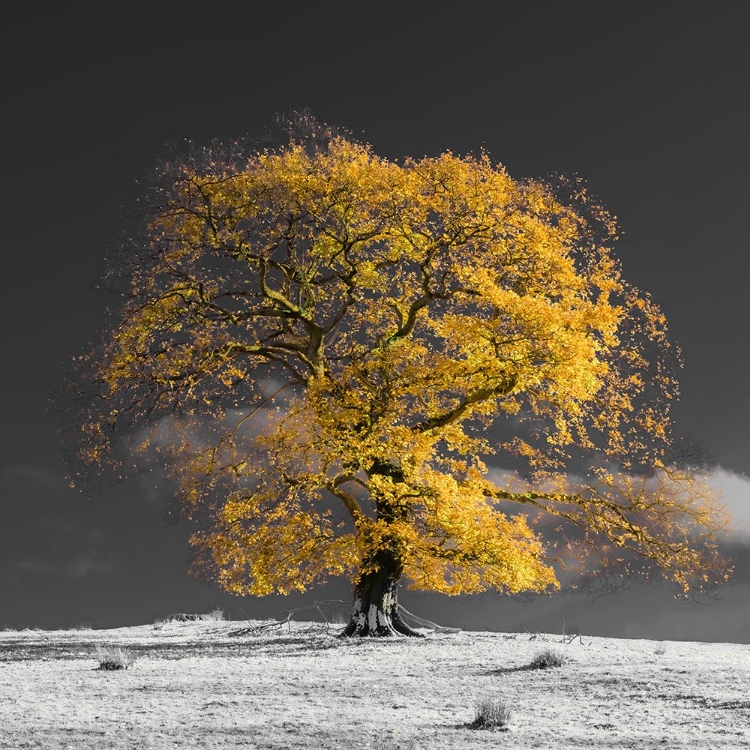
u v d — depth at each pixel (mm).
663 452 43000
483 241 43031
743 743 16797
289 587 39594
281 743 17719
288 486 40375
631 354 42875
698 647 38312
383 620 42000
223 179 42625
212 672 29344
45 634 55531
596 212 43312
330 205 42531
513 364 39781
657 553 42250
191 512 41312
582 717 20203
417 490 39781
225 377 43625
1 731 19234
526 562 38750
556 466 43781
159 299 43062
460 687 25234
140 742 17969
